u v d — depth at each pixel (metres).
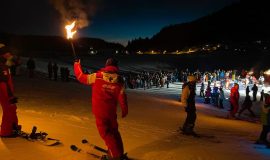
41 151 6.98
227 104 31.30
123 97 6.43
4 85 7.65
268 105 11.01
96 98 6.38
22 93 21.19
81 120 12.13
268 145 10.43
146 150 8.09
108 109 6.37
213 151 8.77
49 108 15.34
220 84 39.78
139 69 58.72
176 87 44.66
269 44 112.69
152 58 78.50
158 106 22.14
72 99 20.17
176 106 23.22
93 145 7.64
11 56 7.82
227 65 80.81
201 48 145.00
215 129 14.50
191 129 11.45
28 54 57.81
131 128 11.83
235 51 99.50
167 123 14.40
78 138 8.48
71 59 57.28
